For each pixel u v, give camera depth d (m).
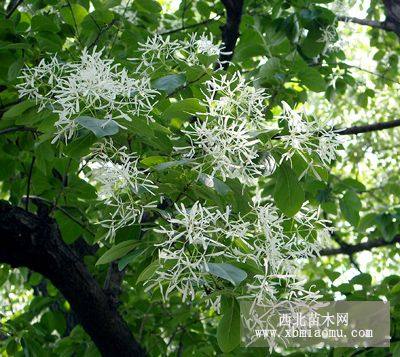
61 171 3.27
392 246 6.25
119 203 2.18
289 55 4.00
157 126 2.11
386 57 6.14
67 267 3.41
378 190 7.81
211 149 2.10
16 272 5.47
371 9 5.27
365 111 7.97
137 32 3.83
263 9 4.55
